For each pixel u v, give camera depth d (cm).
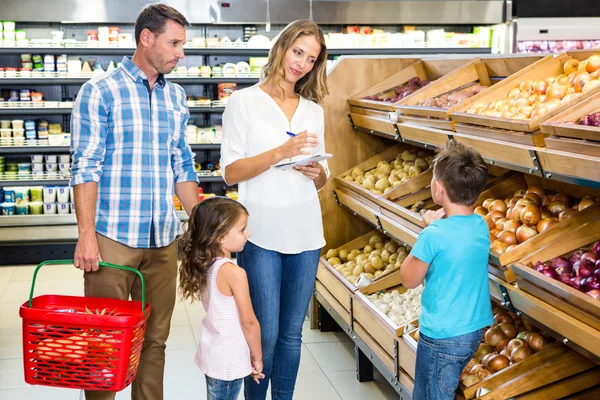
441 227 249
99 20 648
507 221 286
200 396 369
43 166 677
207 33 705
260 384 300
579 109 239
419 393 259
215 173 691
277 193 291
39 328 232
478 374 268
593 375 251
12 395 364
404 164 445
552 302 231
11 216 651
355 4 679
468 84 395
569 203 288
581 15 728
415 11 688
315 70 298
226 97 686
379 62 475
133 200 281
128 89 278
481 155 282
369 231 490
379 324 339
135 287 298
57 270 642
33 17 640
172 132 293
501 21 695
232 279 260
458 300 248
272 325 294
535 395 251
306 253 297
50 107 656
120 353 232
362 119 446
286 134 291
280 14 672
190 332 473
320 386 379
